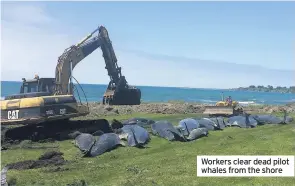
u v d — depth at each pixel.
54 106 21.19
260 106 46.28
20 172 13.81
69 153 17.31
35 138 20.31
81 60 29.86
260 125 25.58
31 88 23.25
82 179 12.82
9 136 20.42
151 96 129.38
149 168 14.09
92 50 34.00
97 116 33.47
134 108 38.94
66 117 21.62
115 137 18.39
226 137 20.05
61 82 27.03
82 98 94.94
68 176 13.33
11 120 20.75
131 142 18.48
